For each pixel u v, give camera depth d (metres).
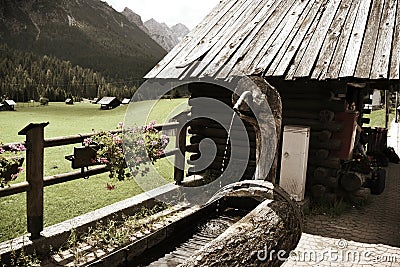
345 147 7.58
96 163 5.81
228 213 6.56
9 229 5.25
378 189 8.64
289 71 7.11
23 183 4.52
